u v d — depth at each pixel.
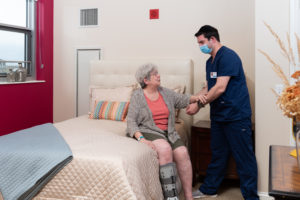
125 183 1.51
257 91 2.41
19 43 3.57
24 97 3.45
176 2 3.38
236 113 2.30
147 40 3.53
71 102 3.93
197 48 3.33
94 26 3.75
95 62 3.65
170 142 2.28
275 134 2.38
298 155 1.03
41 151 1.68
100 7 3.72
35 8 3.74
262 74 2.39
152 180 1.83
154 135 2.19
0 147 1.79
